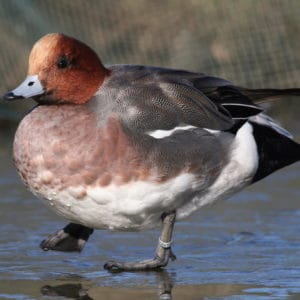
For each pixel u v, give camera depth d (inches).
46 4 754.8
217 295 334.3
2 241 430.9
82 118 368.5
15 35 734.5
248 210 500.1
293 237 438.9
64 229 403.5
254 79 737.6
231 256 401.4
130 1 775.1
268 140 395.5
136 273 372.5
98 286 348.8
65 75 375.6
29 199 526.6
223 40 746.2
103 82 380.2
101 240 436.1
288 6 745.0
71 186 365.1
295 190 550.6
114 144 363.3
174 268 380.2
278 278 361.7
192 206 384.8
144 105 373.1
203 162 374.3
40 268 380.8
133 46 758.5
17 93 374.3
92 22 764.6
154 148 366.9
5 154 636.7
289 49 741.3
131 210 371.2
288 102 713.6
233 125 383.9
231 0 751.1
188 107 379.2
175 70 396.8
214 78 396.8
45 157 365.4
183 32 754.2
